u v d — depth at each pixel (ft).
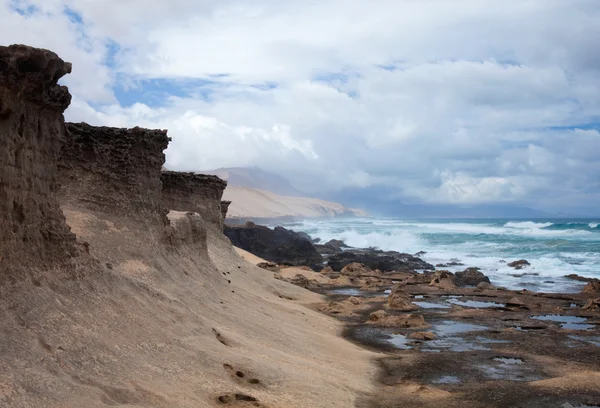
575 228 359.66
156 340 39.24
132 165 66.18
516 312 97.81
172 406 31.45
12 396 25.46
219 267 96.89
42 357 29.66
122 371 33.32
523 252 230.07
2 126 32.53
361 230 392.68
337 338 71.20
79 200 62.44
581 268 179.11
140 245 61.46
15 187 34.06
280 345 56.03
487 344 70.79
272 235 231.30
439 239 297.94
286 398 38.68
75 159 63.82
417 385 50.21
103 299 39.40
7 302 31.17
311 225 507.30
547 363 60.59
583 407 43.39
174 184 117.50
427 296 119.34
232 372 40.27
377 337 75.05
